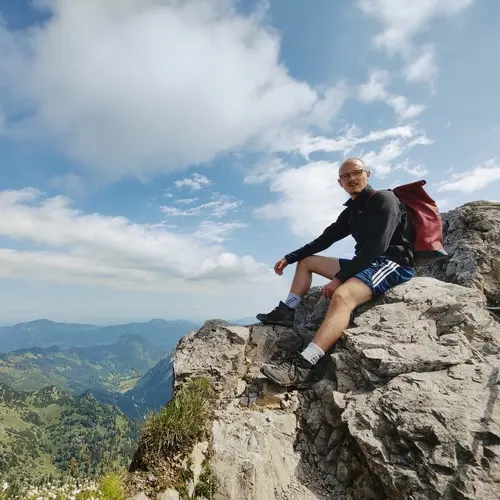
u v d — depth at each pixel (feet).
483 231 27.66
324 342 19.24
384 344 17.97
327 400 17.69
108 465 14.05
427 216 21.42
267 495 14.37
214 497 13.97
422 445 13.48
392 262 20.99
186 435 15.39
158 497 13.19
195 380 20.33
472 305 20.21
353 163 21.67
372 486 14.15
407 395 15.17
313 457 16.49
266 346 23.29
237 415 18.11
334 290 20.92
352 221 22.31
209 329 24.66
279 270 25.58
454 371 16.06
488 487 11.75
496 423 13.16
